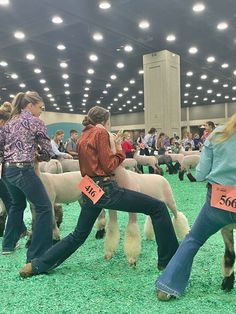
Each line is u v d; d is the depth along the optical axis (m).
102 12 10.87
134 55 16.08
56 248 3.18
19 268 3.42
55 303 2.63
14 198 3.83
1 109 4.01
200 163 2.61
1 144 3.47
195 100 35.44
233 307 2.52
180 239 4.07
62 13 10.72
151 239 4.26
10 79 21.77
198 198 7.48
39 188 3.34
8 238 3.88
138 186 3.53
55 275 3.19
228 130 2.45
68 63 17.58
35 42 13.59
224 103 37.94
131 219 3.49
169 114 15.22
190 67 19.44
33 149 3.33
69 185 4.37
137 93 29.59
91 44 14.27
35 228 3.38
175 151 14.52
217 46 15.16
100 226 4.41
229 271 2.79
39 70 18.78
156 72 15.32
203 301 2.62
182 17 11.59
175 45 14.84
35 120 3.35
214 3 10.59
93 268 3.37
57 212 4.95
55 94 28.89
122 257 3.69
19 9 10.59
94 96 31.02
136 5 10.57
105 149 2.98
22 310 2.53
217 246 4.00
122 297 2.71
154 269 3.30
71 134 10.91
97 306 2.57
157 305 2.56
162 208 3.12
